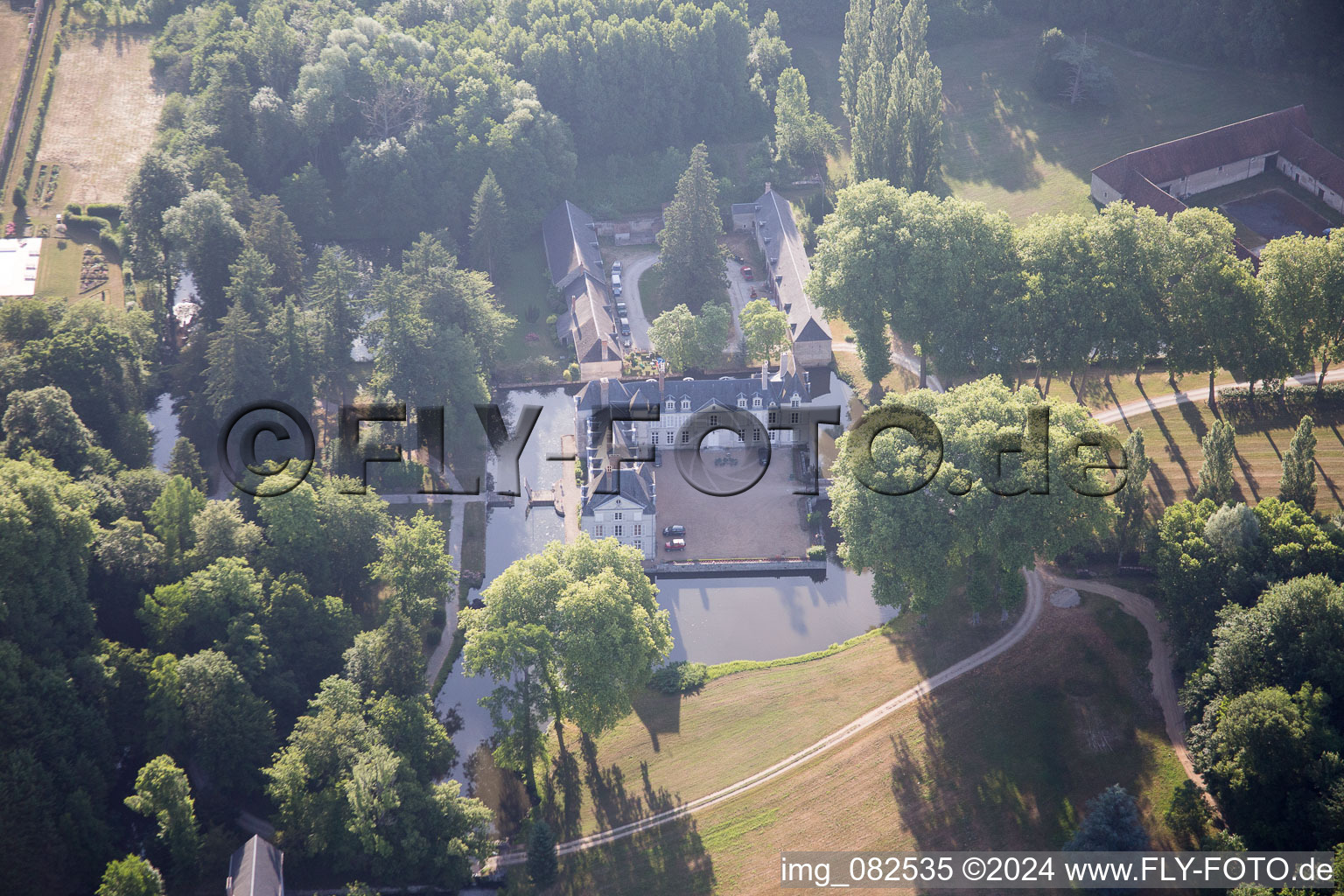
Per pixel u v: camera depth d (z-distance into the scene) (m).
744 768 121.19
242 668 117.56
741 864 111.06
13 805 99.44
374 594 140.50
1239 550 117.94
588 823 116.06
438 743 116.19
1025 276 158.50
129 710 115.06
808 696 129.00
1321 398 153.25
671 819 115.94
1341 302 146.50
